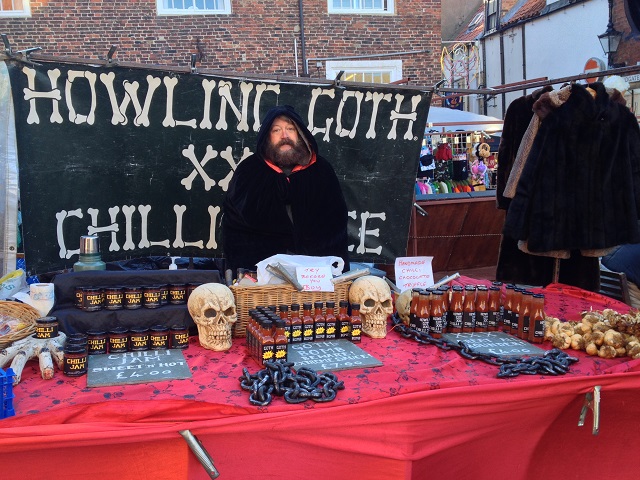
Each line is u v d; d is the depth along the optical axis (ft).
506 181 13.78
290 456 7.05
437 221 22.04
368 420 7.06
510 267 14.26
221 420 6.69
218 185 12.21
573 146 12.30
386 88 12.94
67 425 6.34
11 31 36.32
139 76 11.34
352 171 13.19
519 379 7.82
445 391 7.27
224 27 38.55
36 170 10.68
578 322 9.71
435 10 41.14
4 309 8.63
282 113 10.59
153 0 37.47
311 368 7.82
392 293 11.06
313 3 39.55
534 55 50.39
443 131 26.73
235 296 9.31
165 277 9.39
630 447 8.76
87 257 10.37
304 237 10.83
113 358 8.25
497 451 8.00
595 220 12.41
